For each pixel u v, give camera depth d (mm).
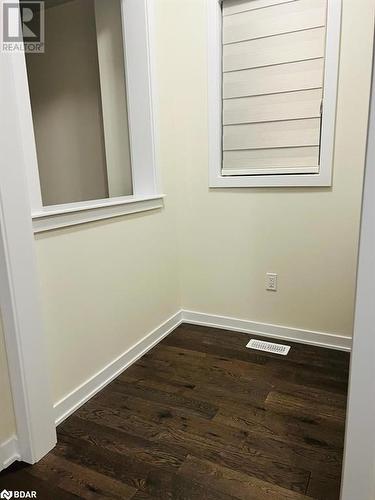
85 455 1472
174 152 2467
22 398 1389
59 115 2914
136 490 1304
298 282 2297
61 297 1632
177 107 2416
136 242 2145
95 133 2768
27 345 1378
